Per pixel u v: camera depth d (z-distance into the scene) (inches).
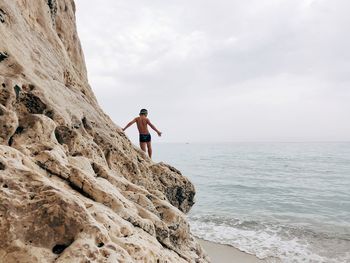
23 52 271.7
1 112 182.2
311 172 1811.0
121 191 234.7
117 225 157.0
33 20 342.6
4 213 119.2
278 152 4463.6
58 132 240.5
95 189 176.4
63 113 268.8
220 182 1432.1
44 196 132.0
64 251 118.4
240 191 1186.6
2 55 236.1
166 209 255.6
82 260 116.2
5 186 129.4
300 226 645.9
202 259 261.6
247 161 2748.5
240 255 450.3
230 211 811.4
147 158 455.5
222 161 2795.3
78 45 540.4
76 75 428.8
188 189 450.0
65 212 129.7
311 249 484.7
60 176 177.0
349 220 716.0
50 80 296.5
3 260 110.9
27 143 191.3
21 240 117.6
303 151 4719.5
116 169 334.0
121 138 397.4
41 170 171.8
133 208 198.7
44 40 345.4
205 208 853.2
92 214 150.5
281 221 695.1
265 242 518.9
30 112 229.6
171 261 184.4
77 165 209.6
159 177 421.7
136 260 146.3
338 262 429.7
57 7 458.0
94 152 276.2
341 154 3720.5
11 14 277.0
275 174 1734.7
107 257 123.0
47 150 187.5
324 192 1152.2
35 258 114.0
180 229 258.4
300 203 944.3
